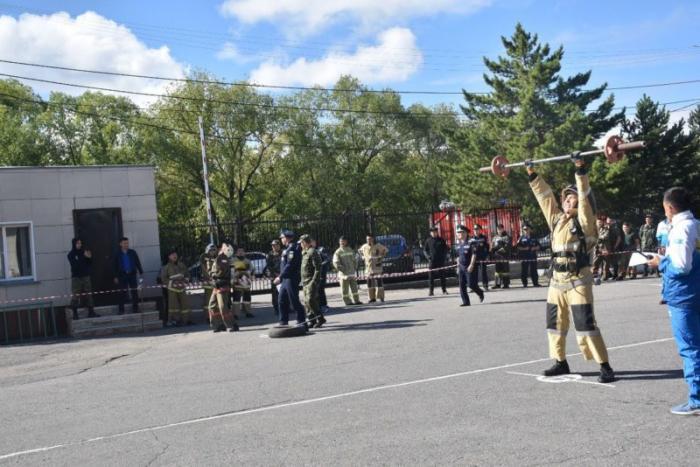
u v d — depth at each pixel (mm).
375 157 56625
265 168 51906
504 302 16750
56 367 12297
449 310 15766
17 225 17547
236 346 12727
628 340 9914
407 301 19484
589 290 7402
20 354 14336
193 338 14906
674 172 39906
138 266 17828
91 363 12430
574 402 6645
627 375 7629
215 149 48594
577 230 7445
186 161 48156
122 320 17094
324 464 5352
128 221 18688
